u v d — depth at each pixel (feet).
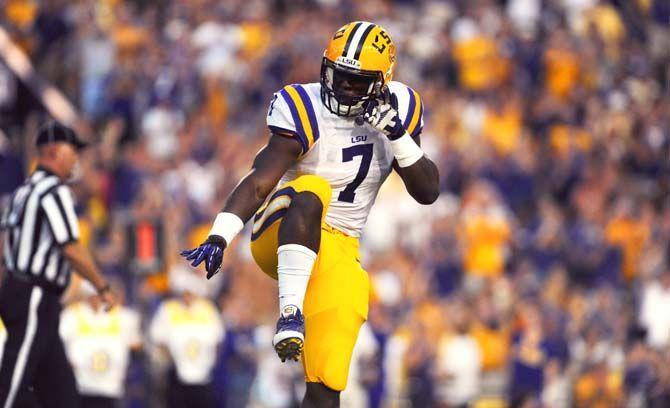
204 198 162.61
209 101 181.57
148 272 122.72
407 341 136.56
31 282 76.18
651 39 235.81
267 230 54.75
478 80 198.49
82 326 109.29
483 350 139.85
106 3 198.18
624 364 151.53
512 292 151.33
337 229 56.59
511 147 185.88
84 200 155.94
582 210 179.32
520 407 140.56
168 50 188.34
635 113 206.80
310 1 206.90
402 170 55.77
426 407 135.23
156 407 128.26
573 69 207.92
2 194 163.84
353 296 55.72
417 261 156.46
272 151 54.19
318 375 54.75
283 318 51.85
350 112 54.80
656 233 179.73
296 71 183.01
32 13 194.70
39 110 174.50
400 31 202.49
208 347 124.67
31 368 76.02
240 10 196.24
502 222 165.58
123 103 178.50
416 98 57.06
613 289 171.94
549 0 222.48
